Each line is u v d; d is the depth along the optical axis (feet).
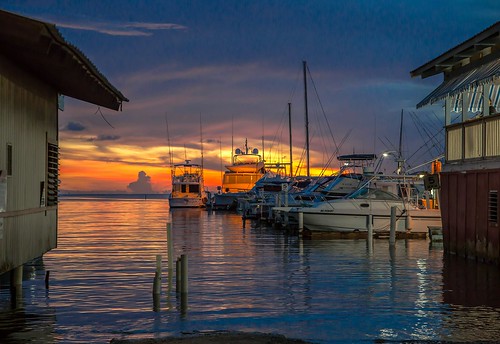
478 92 82.94
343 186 142.61
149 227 158.71
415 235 117.60
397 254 89.40
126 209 336.70
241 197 250.98
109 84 50.47
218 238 119.96
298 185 193.06
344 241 112.06
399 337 40.68
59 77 49.93
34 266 75.92
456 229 78.43
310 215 117.70
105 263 78.84
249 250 96.12
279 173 256.32
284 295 55.88
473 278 63.52
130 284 61.77
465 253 75.77
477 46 72.74
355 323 44.86
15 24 35.96
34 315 47.62
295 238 119.03
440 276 65.57
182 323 45.11
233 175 301.22
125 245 105.09
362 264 77.77
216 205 281.74
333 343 39.17
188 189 307.78
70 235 129.49
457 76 80.69
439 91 79.87
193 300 53.36
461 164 76.79
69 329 43.21
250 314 48.06
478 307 50.14
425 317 46.62
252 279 65.21
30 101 50.67
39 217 53.78
